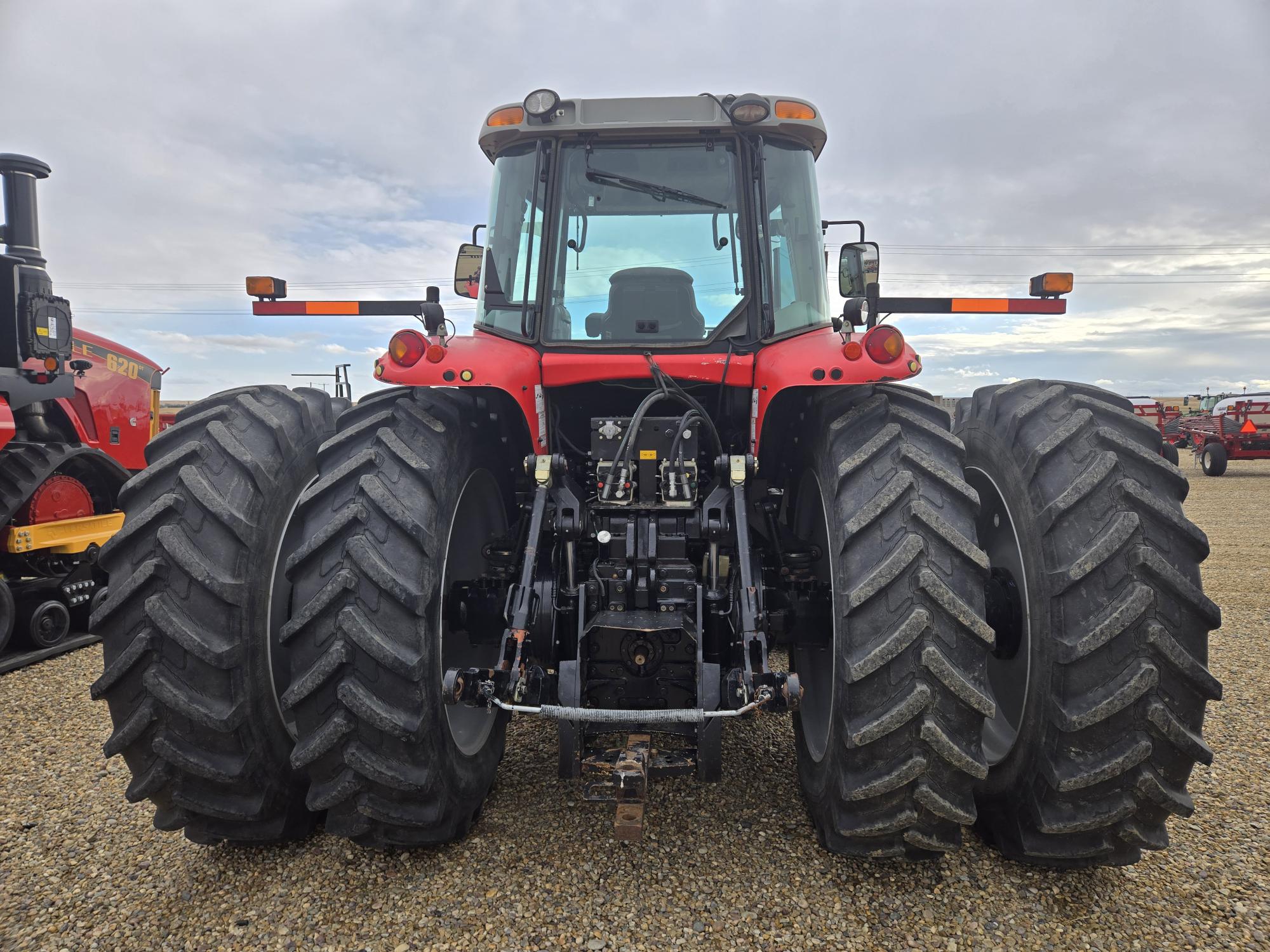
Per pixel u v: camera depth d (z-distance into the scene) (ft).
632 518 8.76
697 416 8.97
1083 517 7.00
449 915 7.06
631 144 9.92
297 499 8.39
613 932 6.79
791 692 7.04
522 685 7.51
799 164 10.24
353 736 6.98
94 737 11.54
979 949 6.60
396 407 8.09
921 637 6.59
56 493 16.60
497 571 9.32
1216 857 8.01
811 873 7.64
